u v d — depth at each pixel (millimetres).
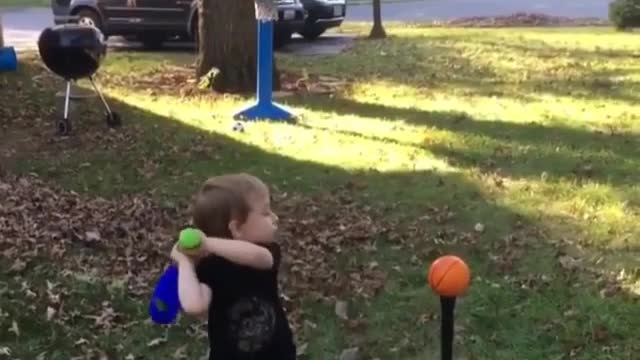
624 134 10109
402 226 7023
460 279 3029
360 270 6109
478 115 11289
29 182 8297
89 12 18422
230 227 3182
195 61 15867
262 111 11062
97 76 14195
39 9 29875
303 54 17672
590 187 7977
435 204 7578
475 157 9164
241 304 3158
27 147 9711
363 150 9500
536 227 6957
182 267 3135
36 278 5910
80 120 10898
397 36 20891
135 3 18172
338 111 11586
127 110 11555
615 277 5914
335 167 8867
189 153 9430
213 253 3133
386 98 12523
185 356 4965
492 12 29641
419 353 4992
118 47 18828
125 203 7723
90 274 5992
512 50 17703
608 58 16281
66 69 10172
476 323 5277
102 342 5109
